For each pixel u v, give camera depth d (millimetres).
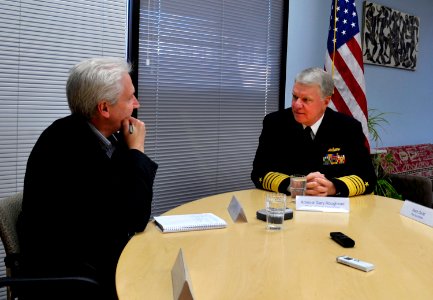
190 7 2715
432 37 4867
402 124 4555
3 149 2078
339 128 2021
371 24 3916
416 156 4168
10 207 1317
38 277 1069
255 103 3146
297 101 1858
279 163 2084
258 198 1771
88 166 1292
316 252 1117
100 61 1383
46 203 1236
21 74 2102
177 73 2695
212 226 1330
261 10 3102
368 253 1114
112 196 1310
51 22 2164
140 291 868
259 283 907
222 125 2961
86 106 1355
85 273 1175
